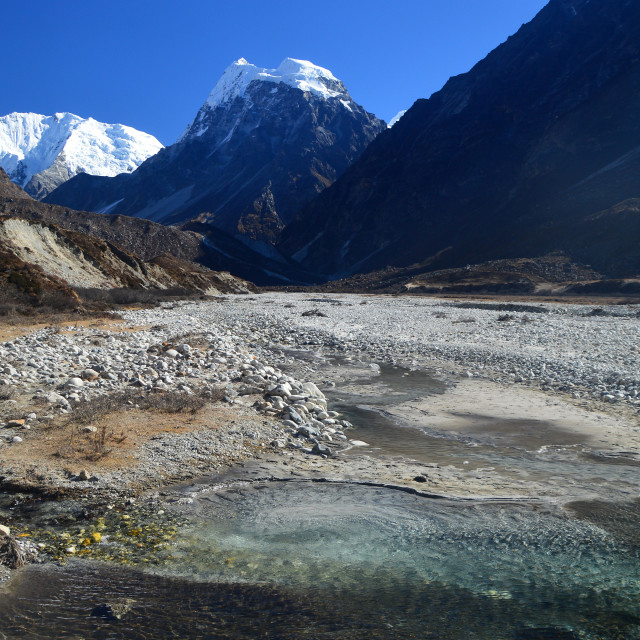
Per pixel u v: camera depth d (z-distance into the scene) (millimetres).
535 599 5848
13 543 6496
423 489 8914
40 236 59250
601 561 6645
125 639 5078
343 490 8875
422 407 14844
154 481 8930
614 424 12766
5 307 30812
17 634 5125
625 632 5266
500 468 10000
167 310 47938
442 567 6516
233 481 9133
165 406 12609
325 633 5219
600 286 86125
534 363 20266
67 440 10195
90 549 6797
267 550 6883
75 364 16938
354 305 66688
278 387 14703
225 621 5402
